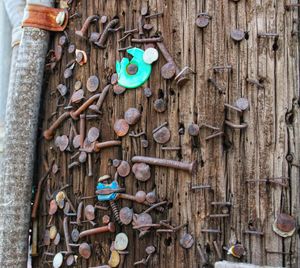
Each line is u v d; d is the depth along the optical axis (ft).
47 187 1.20
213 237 0.95
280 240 0.91
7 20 1.44
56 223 1.16
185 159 0.99
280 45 0.96
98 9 1.14
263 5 0.97
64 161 1.17
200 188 0.97
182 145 1.00
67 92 1.18
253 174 0.94
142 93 1.05
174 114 1.02
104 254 1.05
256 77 0.96
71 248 1.11
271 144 0.94
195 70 1.01
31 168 1.21
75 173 1.13
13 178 1.19
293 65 0.95
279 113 0.94
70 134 1.15
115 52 1.10
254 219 0.93
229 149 0.96
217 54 0.99
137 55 1.06
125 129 1.06
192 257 0.96
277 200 0.92
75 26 1.19
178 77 1.00
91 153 1.10
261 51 0.97
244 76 0.97
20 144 1.20
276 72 0.95
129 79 1.06
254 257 0.92
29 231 1.22
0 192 1.20
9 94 1.25
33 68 1.22
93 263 1.07
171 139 1.01
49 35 1.25
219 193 0.96
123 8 1.10
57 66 1.22
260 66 0.96
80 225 1.10
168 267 0.98
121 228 1.04
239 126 0.95
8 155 1.20
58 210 1.16
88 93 1.13
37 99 1.23
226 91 0.98
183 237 0.97
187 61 1.02
